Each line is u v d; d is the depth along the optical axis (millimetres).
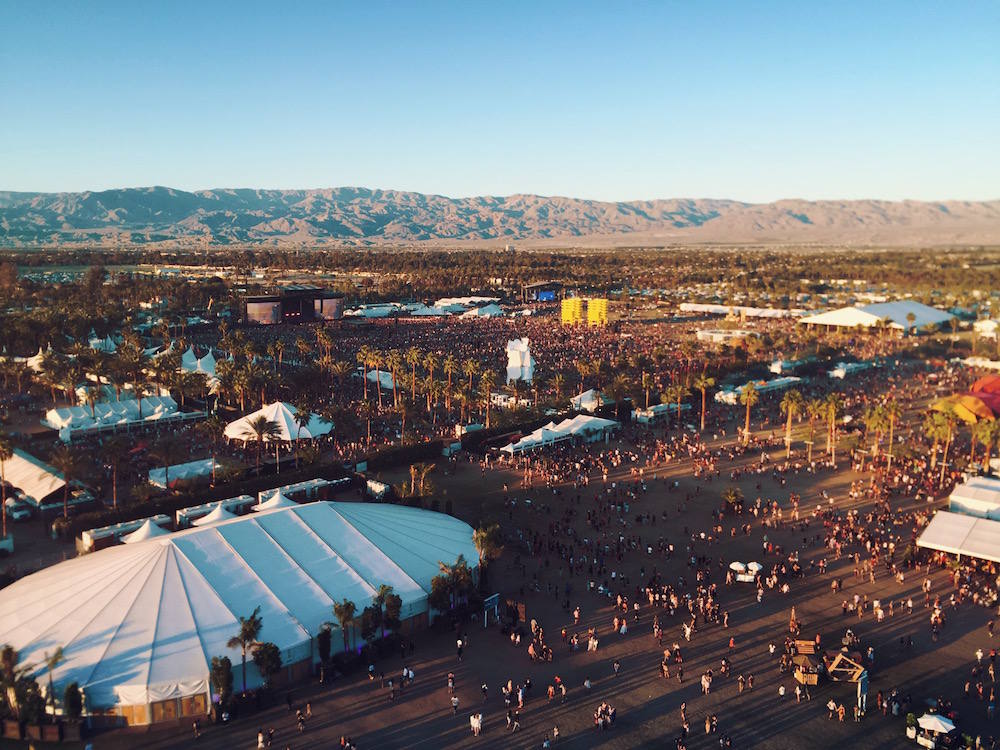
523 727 54688
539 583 78375
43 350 174250
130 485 103375
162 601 61719
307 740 53094
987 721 55562
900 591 76938
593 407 147250
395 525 79500
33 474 97312
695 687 60219
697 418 150125
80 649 57031
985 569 80250
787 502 102938
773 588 77625
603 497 103812
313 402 150875
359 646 64562
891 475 113875
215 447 123875
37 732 53125
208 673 55781
